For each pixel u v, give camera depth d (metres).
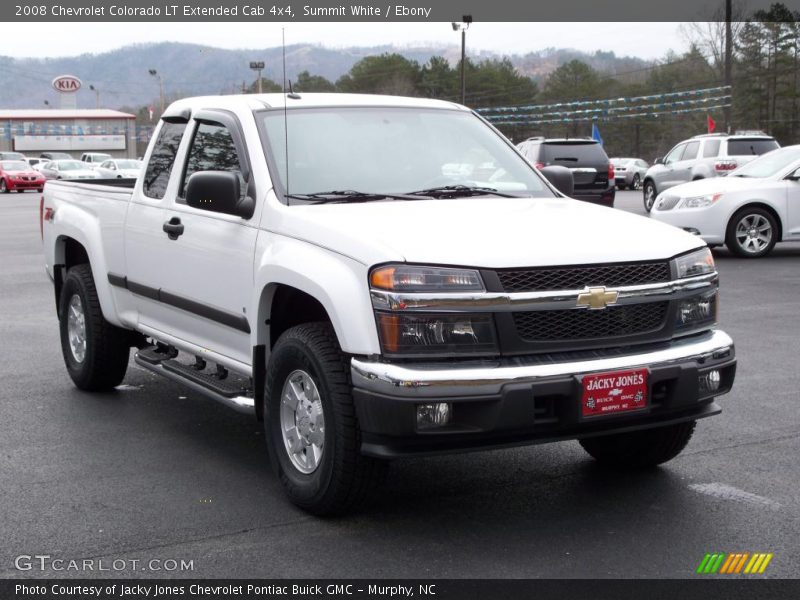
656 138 88.88
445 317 4.23
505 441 4.30
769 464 5.43
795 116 69.38
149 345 7.16
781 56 69.19
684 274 4.66
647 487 5.09
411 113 5.95
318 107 5.73
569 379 4.26
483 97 90.25
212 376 5.80
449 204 5.20
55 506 4.87
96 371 7.11
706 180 15.79
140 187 6.43
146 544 4.37
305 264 4.63
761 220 15.02
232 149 5.62
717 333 4.85
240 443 5.98
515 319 4.30
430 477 5.30
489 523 4.60
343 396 4.42
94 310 7.02
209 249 5.51
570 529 4.51
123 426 6.37
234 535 4.47
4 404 6.95
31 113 87.25
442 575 4.02
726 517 4.64
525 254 4.34
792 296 11.30
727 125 43.69
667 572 4.02
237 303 5.29
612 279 4.46
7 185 47.03
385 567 4.11
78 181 7.64
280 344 4.79
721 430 6.09
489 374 4.17
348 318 4.33
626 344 4.49
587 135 88.62
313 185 5.26
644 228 4.86
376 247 4.35
